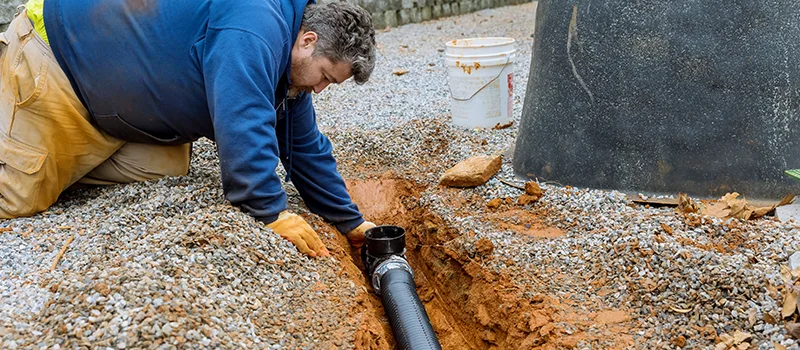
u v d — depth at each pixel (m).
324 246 3.06
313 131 3.44
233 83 2.72
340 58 2.99
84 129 3.21
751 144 3.49
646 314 2.66
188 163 3.69
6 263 2.82
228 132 2.74
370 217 4.02
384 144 4.81
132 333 2.13
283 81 3.06
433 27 10.89
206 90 2.82
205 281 2.52
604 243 3.12
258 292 2.61
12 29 3.14
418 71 7.46
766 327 2.41
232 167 2.80
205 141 4.60
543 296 2.85
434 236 3.69
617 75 3.65
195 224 2.81
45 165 3.19
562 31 3.83
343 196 3.56
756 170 3.50
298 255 2.91
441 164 4.54
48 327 2.23
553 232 3.42
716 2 3.41
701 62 3.47
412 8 11.32
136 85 2.98
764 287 2.56
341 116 5.74
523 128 4.18
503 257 3.19
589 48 3.71
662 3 3.49
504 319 2.92
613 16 3.62
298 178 3.50
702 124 3.52
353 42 2.96
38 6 3.08
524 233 3.42
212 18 2.81
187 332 2.18
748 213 3.22
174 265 2.54
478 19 11.66
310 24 2.95
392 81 7.04
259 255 2.76
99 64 2.97
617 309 2.73
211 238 2.74
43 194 3.29
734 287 2.59
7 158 3.14
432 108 5.88
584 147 3.80
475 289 3.20
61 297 2.34
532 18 11.51
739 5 3.39
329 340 2.45
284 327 2.47
